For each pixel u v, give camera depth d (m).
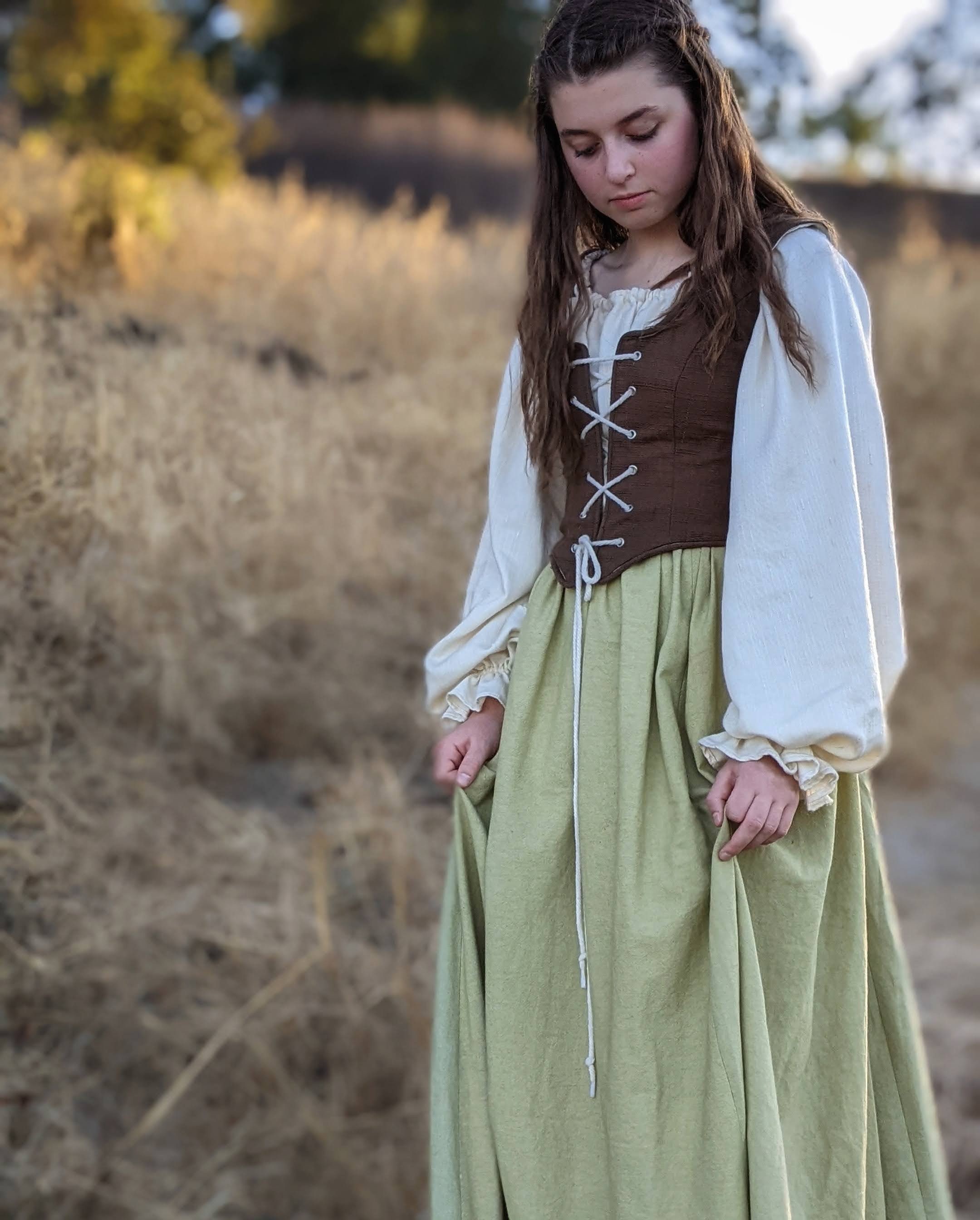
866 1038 1.31
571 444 1.40
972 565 5.33
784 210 1.32
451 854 1.48
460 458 3.21
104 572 2.46
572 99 1.25
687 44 1.24
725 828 1.22
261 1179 2.68
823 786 1.20
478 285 4.04
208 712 3.07
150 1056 2.71
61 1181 2.45
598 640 1.33
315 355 3.32
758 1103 1.20
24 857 2.45
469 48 13.77
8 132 3.81
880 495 1.23
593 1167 1.33
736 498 1.23
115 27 6.83
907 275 6.16
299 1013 2.80
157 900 2.75
